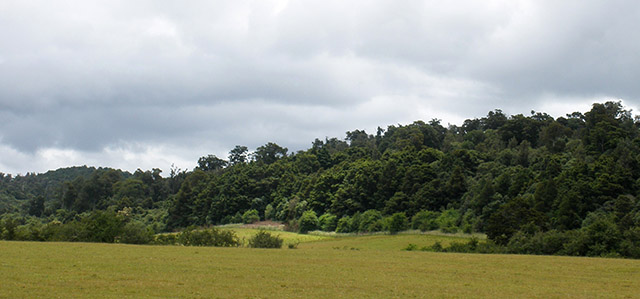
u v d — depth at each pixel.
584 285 34.66
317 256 52.72
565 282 35.97
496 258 54.38
